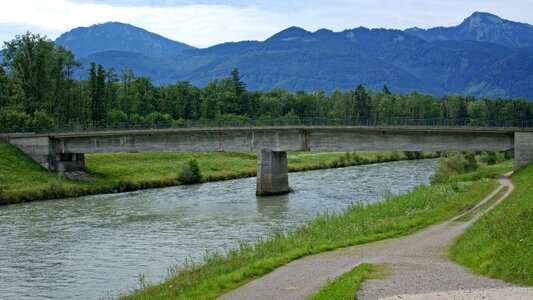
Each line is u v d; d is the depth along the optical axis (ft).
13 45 438.40
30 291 124.67
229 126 320.70
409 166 454.81
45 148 336.08
